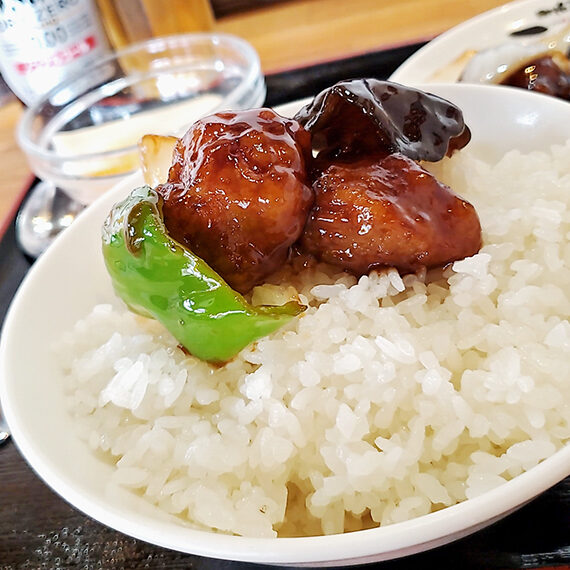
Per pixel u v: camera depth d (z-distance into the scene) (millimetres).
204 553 105
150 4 353
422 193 139
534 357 128
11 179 329
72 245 177
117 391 140
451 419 126
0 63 336
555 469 104
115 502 119
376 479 122
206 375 141
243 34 416
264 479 129
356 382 132
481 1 362
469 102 189
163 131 280
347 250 141
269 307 130
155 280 130
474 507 101
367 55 310
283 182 133
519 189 162
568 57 250
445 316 142
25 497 167
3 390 137
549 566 126
